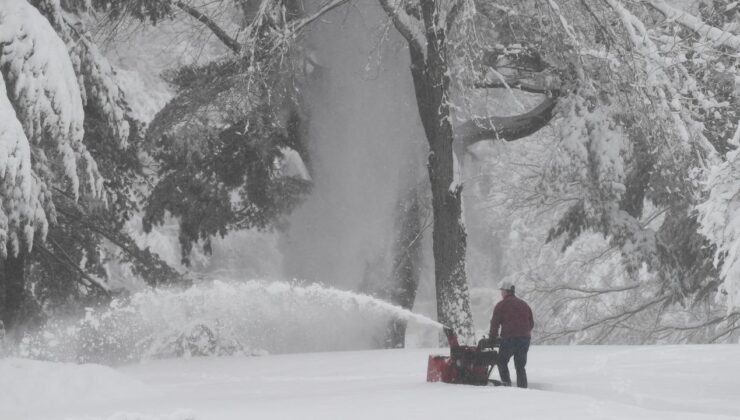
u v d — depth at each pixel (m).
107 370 23.50
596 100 47.00
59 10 35.44
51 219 34.22
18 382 21.83
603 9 40.66
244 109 44.66
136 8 45.06
